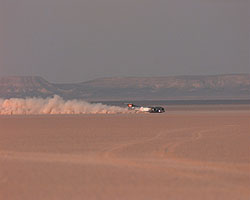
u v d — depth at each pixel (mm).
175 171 103188
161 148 142500
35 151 137500
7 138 177000
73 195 80750
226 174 100625
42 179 93625
